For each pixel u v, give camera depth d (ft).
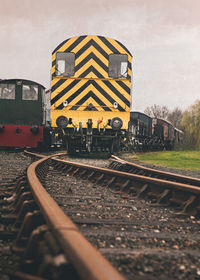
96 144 40.83
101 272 4.18
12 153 51.65
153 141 105.70
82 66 38.37
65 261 4.70
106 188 18.45
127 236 9.21
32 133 55.67
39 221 7.96
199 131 141.69
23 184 14.51
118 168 27.02
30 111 58.23
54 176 23.25
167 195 14.52
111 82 38.42
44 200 8.68
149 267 6.91
